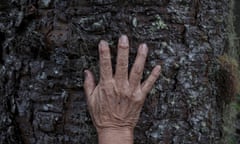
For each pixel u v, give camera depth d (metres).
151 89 1.21
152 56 1.21
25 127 1.26
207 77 1.26
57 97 1.23
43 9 1.25
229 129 1.46
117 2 1.21
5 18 1.29
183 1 1.23
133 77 1.13
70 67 1.22
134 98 1.13
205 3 1.26
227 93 1.33
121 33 1.20
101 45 1.12
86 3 1.21
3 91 1.28
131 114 1.14
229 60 1.36
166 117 1.22
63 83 1.22
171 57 1.22
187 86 1.23
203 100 1.25
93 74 1.21
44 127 1.23
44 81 1.23
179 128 1.23
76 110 1.22
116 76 1.12
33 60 1.25
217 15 1.29
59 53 1.22
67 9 1.23
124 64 1.12
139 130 1.21
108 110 1.13
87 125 1.22
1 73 1.29
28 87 1.25
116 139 1.13
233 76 1.37
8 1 1.29
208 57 1.26
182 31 1.23
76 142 1.22
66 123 1.23
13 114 1.27
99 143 1.15
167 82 1.22
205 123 1.25
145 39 1.21
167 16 1.22
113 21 1.21
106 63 1.12
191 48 1.23
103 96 1.13
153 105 1.21
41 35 1.24
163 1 1.21
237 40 1.66
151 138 1.21
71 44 1.22
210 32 1.27
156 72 1.15
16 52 1.27
